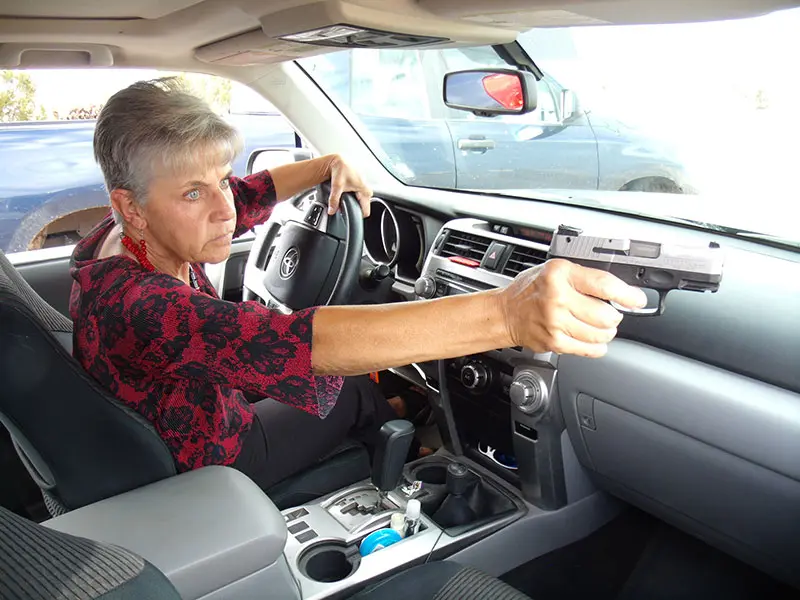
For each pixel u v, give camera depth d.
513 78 1.76
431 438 2.25
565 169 2.22
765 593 1.78
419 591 1.15
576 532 1.96
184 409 1.21
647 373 1.52
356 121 2.42
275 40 1.51
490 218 1.94
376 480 1.70
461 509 1.83
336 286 1.84
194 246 1.21
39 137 3.52
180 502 1.08
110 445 1.13
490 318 0.86
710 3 0.98
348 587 1.52
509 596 1.11
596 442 1.72
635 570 1.87
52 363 1.06
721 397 1.40
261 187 1.75
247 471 1.60
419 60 2.82
